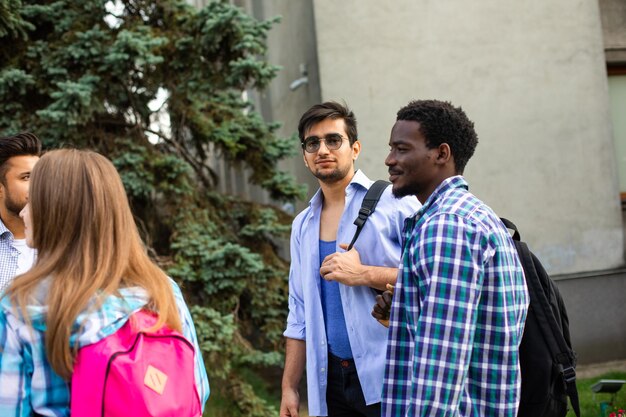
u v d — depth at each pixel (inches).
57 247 57.1
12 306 53.9
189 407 54.9
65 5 221.3
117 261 57.3
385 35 268.7
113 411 50.9
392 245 99.4
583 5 282.5
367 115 267.0
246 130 241.6
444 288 64.0
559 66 280.4
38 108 217.0
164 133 241.8
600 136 282.7
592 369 264.8
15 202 102.7
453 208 67.5
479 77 274.8
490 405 65.4
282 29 325.1
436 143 73.7
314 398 101.0
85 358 52.1
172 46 224.1
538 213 277.3
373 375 96.3
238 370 223.9
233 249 206.8
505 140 276.2
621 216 283.6
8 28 205.9
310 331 102.3
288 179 243.0
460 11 273.4
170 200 223.8
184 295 211.5
